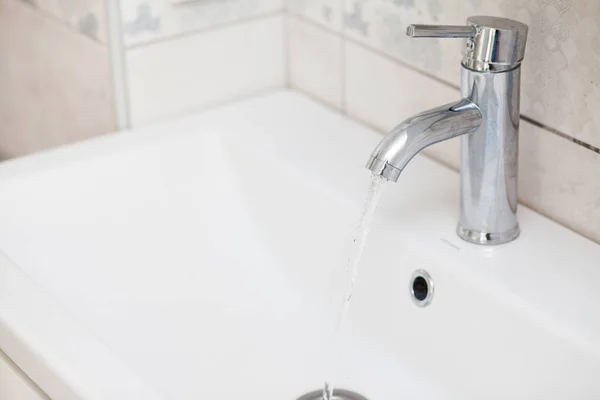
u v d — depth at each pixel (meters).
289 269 1.11
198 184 1.18
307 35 1.23
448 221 0.98
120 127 1.20
